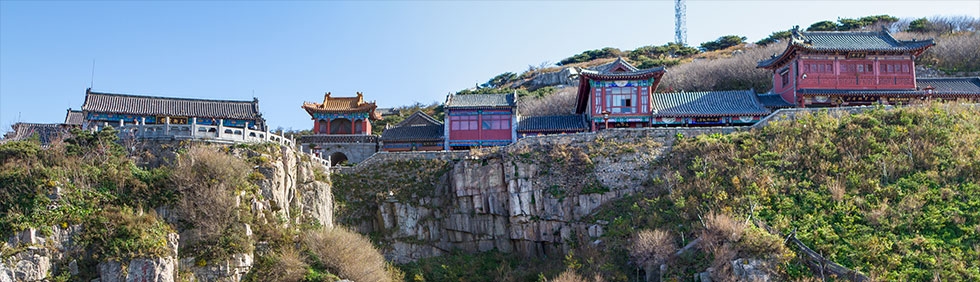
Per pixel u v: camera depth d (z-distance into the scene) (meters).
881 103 66.94
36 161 44.50
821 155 52.56
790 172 51.28
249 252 44.72
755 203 47.91
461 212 57.69
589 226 52.97
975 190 46.06
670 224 48.66
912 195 46.38
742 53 112.69
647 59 129.88
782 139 55.78
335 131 78.00
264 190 49.16
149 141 50.31
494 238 56.62
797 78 69.38
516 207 56.06
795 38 70.56
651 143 58.31
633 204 52.94
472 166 58.66
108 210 43.03
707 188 50.66
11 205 41.16
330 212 56.41
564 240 53.78
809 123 57.25
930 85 70.94
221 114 71.19
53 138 51.34
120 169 45.78
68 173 43.97
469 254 56.34
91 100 66.88
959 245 41.66
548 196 55.88
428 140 73.50
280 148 52.66
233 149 50.94
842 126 56.62
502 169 58.25
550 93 109.44
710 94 71.69
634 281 46.00
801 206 47.50
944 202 45.62
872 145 52.53
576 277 46.66
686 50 139.62
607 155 57.66
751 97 70.75
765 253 42.50
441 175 59.78
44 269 39.44
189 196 45.47
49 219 41.12
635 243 47.12
